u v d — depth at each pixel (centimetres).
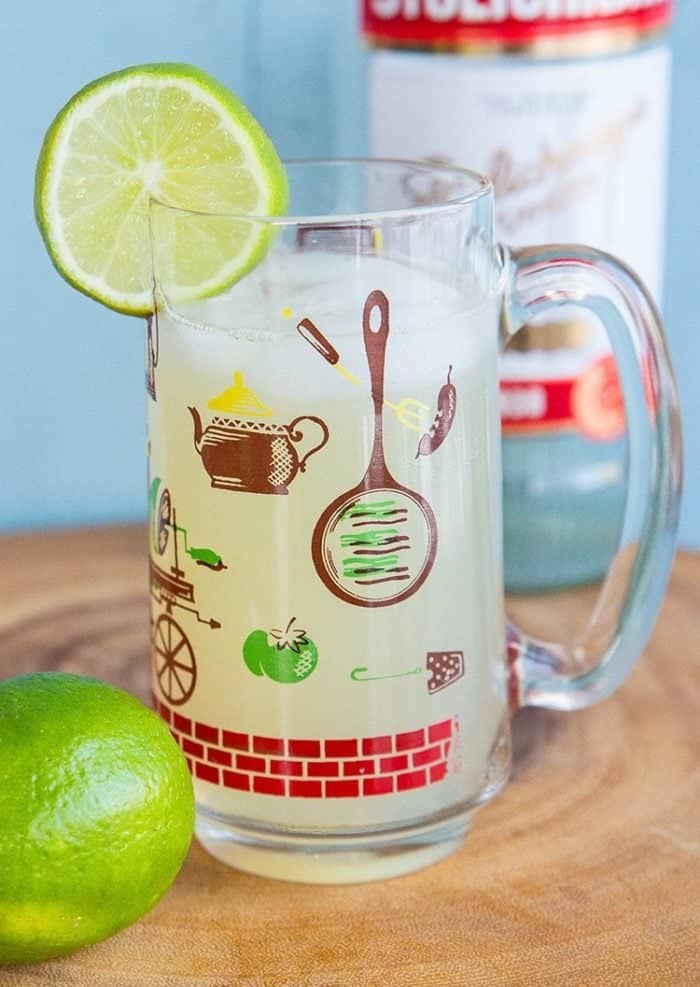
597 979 51
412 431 51
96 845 49
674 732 60
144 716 51
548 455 71
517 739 60
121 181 53
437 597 52
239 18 70
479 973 51
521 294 55
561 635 66
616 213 67
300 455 51
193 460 52
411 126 66
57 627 65
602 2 65
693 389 77
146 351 54
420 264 51
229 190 53
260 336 51
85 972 51
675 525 57
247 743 53
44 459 74
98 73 70
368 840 53
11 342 72
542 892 54
